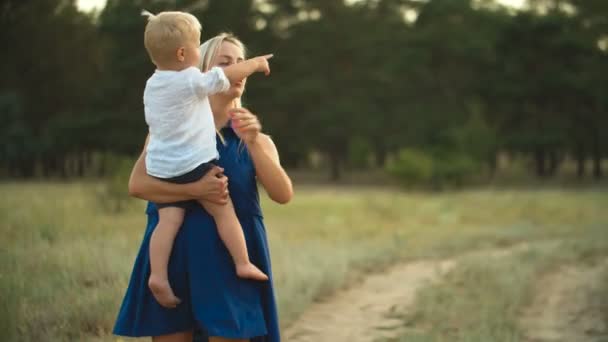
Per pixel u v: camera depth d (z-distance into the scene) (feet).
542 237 61.72
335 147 242.17
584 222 74.84
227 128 12.17
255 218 12.11
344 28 231.30
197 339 12.67
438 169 134.21
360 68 232.73
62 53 198.29
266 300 11.98
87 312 19.53
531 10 221.05
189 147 11.16
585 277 40.50
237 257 11.43
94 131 203.21
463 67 237.04
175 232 11.53
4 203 43.37
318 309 28.35
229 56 12.25
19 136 215.51
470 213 81.00
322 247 44.91
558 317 30.12
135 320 11.72
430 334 23.75
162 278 11.30
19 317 17.70
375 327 25.63
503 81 214.69
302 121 230.07
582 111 215.31
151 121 11.23
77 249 26.81
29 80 206.69
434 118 226.38
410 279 37.45
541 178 213.87
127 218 46.85
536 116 219.20
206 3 202.69
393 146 239.71
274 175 11.99
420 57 229.25
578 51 208.54
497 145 193.77
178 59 11.19
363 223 66.49
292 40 227.40
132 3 201.98
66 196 63.93
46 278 22.17
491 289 32.71
